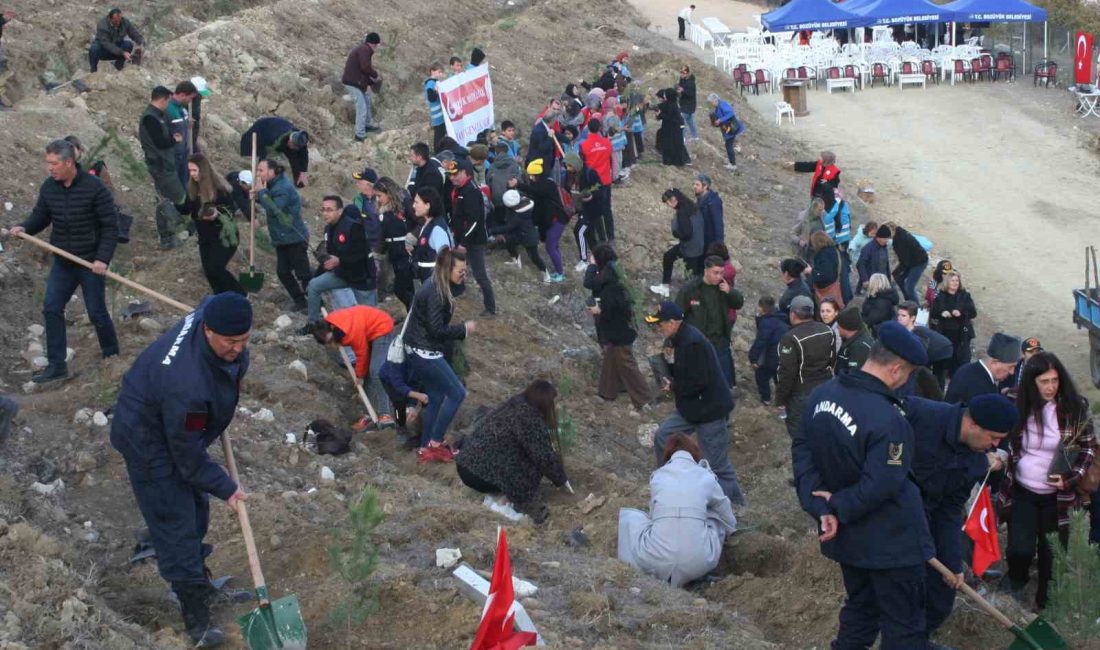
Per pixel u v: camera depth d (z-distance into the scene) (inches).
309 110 767.7
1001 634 261.4
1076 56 1299.2
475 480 321.7
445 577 253.8
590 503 331.6
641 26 1706.4
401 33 1068.5
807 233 725.3
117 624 218.2
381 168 687.1
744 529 320.8
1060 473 276.5
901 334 206.2
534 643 221.8
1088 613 245.9
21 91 745.6
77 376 364.2
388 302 496.7
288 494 303.7
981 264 864.3
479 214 513.3
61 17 848.3
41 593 218.4
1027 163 1109.1
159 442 214.7
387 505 303.0
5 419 273.6
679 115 912.3
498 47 1179.9
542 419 323.3
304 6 994.1
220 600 240.4
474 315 529.7
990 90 1391.5
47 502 273.7
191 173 398.0
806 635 261.3
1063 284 821.2
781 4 1934.1
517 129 869.8
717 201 627.5
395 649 225.1
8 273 430.3
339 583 245.6
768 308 501.7
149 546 260.4
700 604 263.9
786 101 1305.4
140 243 495.5
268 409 360.5
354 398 407.2
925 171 1093.8
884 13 1425.9
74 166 337.4
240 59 783.1
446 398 355.6
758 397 539.8
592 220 641.6
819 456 212.7
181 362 209.0
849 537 214.1
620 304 470.9
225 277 409.4
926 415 231.0
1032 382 277.4
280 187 447.5
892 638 217.0
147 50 751.7
